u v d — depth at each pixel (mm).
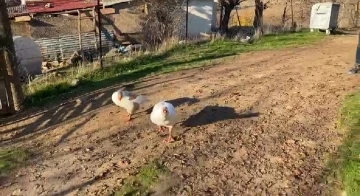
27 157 4371
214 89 6301
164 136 4633
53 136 4949
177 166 3865
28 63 13555
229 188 3455
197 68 7938
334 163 3686
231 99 5746
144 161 4027
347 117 4566
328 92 5688
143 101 5191
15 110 6043
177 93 6227
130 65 8633
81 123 5297
